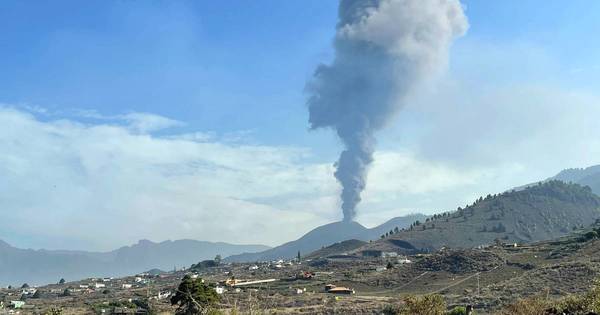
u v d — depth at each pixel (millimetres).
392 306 114000
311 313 129375
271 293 180250
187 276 90312
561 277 126625
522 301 55656
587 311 46000
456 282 177875
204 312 59781
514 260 189625
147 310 144875
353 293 183875
